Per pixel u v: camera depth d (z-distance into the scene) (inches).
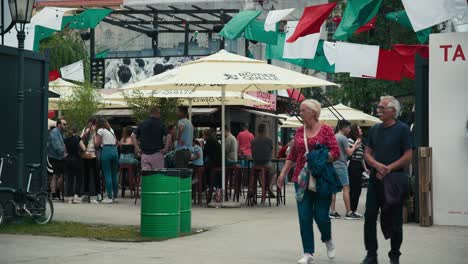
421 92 684.1
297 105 1588.3
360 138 729.0
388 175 415.5
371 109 1815.9
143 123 791.7
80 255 451.2
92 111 1230.9
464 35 652.7
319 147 438.6
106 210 759.7
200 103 1154.7
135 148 933.2
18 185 596.1
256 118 1573.6
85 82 1277.1
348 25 674.8
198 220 680.4
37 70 645.3
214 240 537.6
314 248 486.3
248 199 878.4
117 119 1419.8
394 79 730.2
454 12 616.1
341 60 733.9
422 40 729.0
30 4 595.5
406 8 622.5
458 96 653.3
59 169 880.3
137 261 429.7
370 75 730.8
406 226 652.1
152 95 1002.7
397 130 418.3
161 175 546.3
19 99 593.3
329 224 447.5
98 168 870.4
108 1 1846.7
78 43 2160.4
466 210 650.2
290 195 1082.7
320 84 787.4
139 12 1617.9
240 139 1111.0
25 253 458.0
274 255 469.1
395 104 419.5
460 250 506.3
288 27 838.5
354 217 724.0
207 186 912.9
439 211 658.2
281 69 819.4
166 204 548.1
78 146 853.2
